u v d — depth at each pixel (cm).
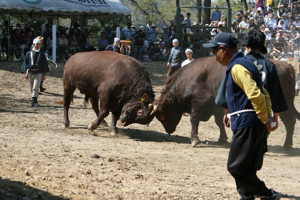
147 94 964
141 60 2528
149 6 3562
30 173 573
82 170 620
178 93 970
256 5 2478
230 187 591
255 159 470
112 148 848
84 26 2661
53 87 1912
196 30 2444
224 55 491
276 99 488
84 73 1023
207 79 928
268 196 467
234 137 456
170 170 683
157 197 510
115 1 2498
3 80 1880
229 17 2338
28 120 1154
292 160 839
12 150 730
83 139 932
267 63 486
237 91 455
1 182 505
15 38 2248
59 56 2361
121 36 2469
